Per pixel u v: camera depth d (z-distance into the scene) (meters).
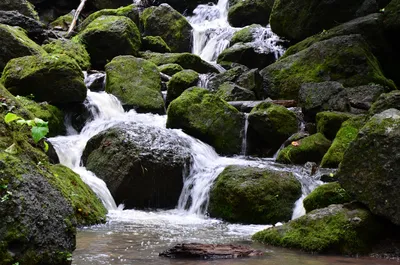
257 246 5.61
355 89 11.31
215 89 13.10
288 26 15.55
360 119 9.42
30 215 3.33
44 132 3.32
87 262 4.56
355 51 12.73
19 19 15.21
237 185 7.61
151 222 7.21
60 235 3.47
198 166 9.04
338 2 14.52
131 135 8.74
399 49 13.91
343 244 5.41
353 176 5.90
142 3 20.81
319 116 10.28
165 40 18.05
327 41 13.34
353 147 5.94
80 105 11.30
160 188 8.53
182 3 21.86
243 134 10.76
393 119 5.80
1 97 5.06
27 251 3.27
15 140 3.79
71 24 17.97
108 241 5.61
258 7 19.03
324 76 12.80
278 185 7.59
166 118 11.52
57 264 3.41
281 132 10.46
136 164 8.28
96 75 13.25
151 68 13.09
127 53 15.39
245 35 17.16
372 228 5.62
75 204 6.72
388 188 5.56
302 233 5.61
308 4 15.04
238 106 11.80
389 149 5.63
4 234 3.19
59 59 10.89
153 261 4.67
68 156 9.30
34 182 3.49
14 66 10.90
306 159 9.54
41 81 10.66
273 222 7.34
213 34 18.34
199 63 15.45
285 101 11.98
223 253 4.98
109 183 8.42
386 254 5.41
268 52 15.80
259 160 9.96
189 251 4.91
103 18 15.88
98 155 8.82
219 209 7.75
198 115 10.52
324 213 5.78
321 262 4.92
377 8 14.85
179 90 12.64
